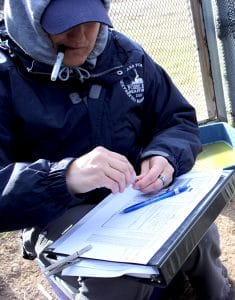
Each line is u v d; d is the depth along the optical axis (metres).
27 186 1.22
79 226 1.31
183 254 1.09
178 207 1.26
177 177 1.49
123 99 1.54
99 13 1.31
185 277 1.84
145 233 1.17
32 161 1.54
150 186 1.39
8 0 1.35
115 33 1.61
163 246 1.08
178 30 2.84
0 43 1.46
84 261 1.12
